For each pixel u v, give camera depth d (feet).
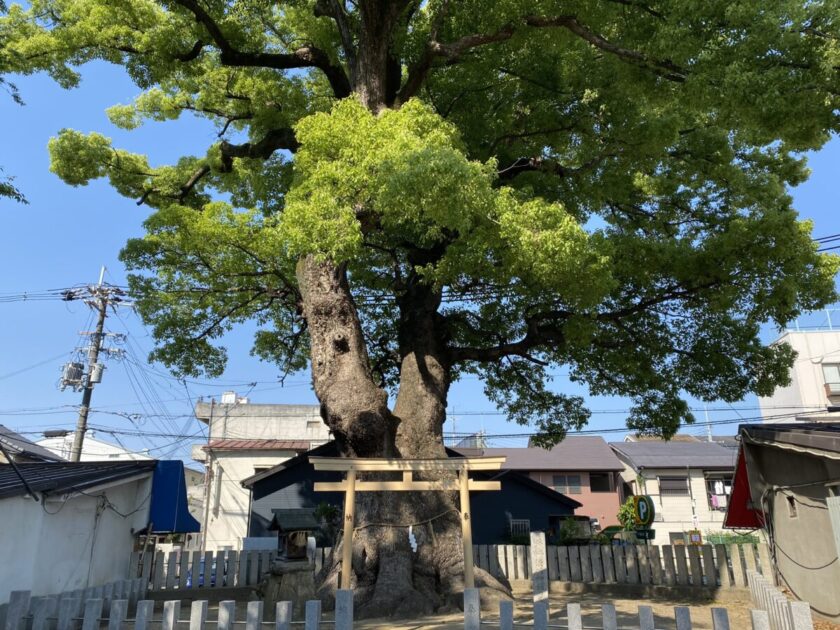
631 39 28.84
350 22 38.88
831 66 20.03
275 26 42.27
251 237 34.86
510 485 73.72
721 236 34.71
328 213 24.00
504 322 45.44
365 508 29.58
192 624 16.35
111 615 17.06
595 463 104.68
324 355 30.63
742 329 39.32
